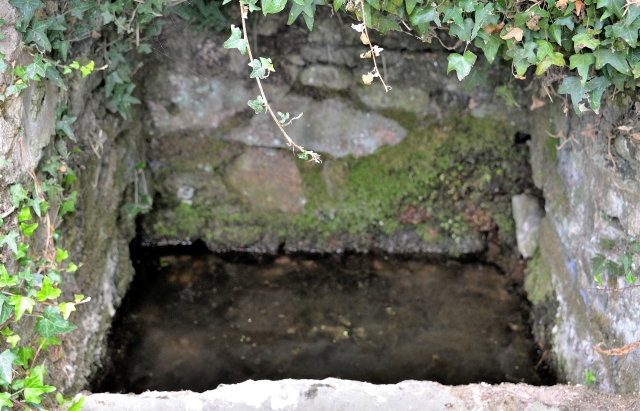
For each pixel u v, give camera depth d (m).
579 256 2.47
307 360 2.76
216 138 3.26
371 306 3.09
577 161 2.49
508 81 3.02
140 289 3.14
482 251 3.38
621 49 1.74
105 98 2.73
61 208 2.19
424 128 3.20
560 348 2.55
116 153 2.91
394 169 3.28
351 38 3.01
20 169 1.85
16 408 1.77
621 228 2.12
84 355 2.41
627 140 2.00
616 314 2.12
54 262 2.05
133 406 1.95
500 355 2.76
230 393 1.99
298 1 1.69
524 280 3.07
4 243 1.77
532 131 3.06
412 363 2.74
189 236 3.45
